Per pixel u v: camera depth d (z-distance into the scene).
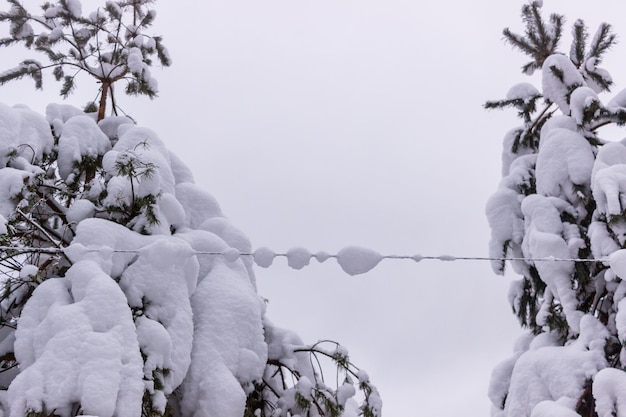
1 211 6.73
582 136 9.93
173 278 6.92
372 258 5.16
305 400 7.53
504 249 10.19
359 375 7.99
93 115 10.25
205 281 7.56
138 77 9.87
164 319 6.70
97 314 5.78
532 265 9.80
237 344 7.11
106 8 10.29
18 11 9.84
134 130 8.60
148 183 7.25
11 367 6.82
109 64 10.37
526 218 9.77
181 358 6.56
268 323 8.48
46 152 8.32
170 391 6.29
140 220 7.21
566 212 9.42
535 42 11.19
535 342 9.39
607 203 8.39
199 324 7.16
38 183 7.71
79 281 6.10
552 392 8.22
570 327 8.80
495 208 10.41
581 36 10.85
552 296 9.48
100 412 5.18
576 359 8.20
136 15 10.77
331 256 5.19
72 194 7.91
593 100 9.63
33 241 7.63
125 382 5.51
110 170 7.51
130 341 5.79
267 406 7.85
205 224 8.48
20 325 5.89
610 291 8.86
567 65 10.41
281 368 8.30
